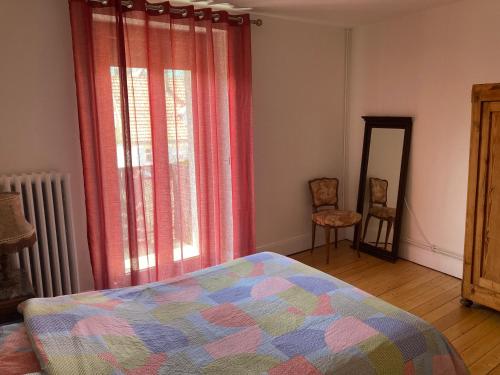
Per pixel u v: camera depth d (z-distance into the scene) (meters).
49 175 2.66
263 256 2.50
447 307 3.05
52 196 2.71
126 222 3.04
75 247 2.90
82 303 1.89
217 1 3.21
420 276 3.62
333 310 1.80
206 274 2.24
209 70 3.29
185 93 3.20
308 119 4.15
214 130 3.39
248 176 3.67
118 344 1.56
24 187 2.64
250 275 2.21
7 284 2.23
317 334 1.61
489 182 2.75
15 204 2.11
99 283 2.98
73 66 2.80
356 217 3.94
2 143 2.63
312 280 2.12
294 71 3.95
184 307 1.87
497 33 3.06
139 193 3.06
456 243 3.56
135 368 1.41
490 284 2.84
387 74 3.96
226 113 3.43
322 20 3.89
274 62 3.80
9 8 2.54
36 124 2.73
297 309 1.82
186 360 1.46
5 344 1.59
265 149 3.89
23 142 2.71
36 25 2.64
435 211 3.69
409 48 3.72
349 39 4.29
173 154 3.19
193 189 3.34
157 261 3.19
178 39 3.11
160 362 1.45
